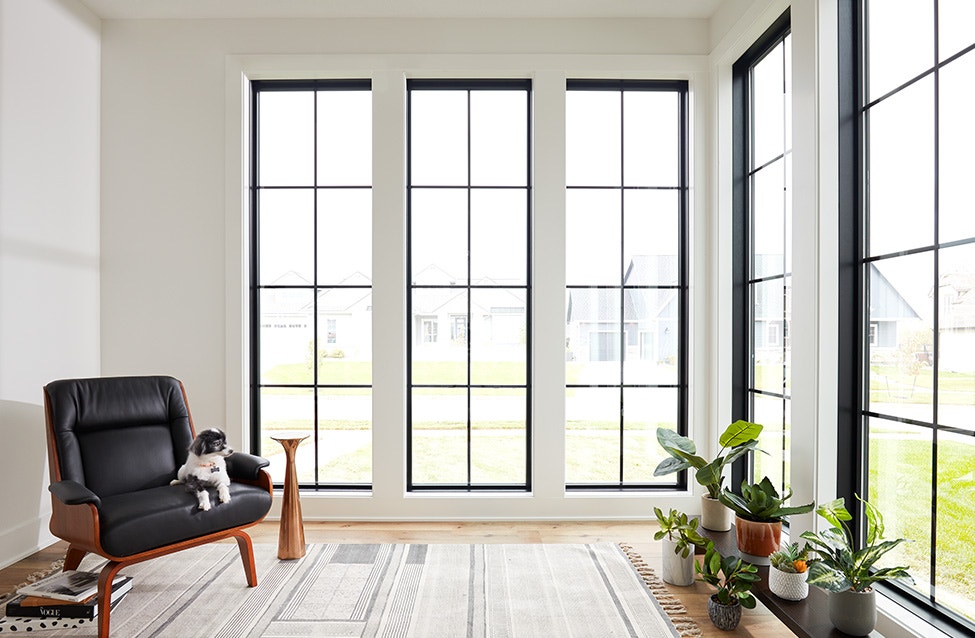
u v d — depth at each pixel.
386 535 3.42
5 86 2.96
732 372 3.60
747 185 3.51
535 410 3.70
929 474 2.09
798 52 2.65
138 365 3.68
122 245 3.68
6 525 2.97
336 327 3.82
